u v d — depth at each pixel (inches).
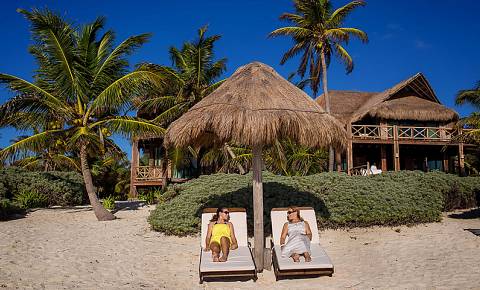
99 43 542.9
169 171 925.2
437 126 995.3
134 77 505.7
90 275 255.4
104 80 525.0
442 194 506.3
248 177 477.4
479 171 1233.4
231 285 243.0
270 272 267.7
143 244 350.6
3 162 496.4
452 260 278.4
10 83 482.3
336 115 1029.8
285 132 255.3
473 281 229.5
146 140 928.9
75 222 482.0
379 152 1069.8
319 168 809.5
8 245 330.3
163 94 782.5
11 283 229.8
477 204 550.3
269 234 367.2
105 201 631.8
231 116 239.0
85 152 518.3
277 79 278.5
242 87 262.1
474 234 358.3
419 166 1065.5
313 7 839.1
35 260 285.9
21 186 667.4
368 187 437.4
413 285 229.0
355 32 826.2
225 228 274.2
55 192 685.9
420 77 1012.5
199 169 951.0
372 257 298.4
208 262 250.4
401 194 428.8
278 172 789.9
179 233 377.4
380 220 391.9
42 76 522.6
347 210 390.6
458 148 925.8
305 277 255.1
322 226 386.3
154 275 262.7
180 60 806.5
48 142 517.0
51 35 487.5
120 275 259.0
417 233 372.2
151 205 695.7
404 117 941.2
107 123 528.7
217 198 406.0
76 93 523.2
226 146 757.3
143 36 526.6
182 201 423.2
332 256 306.2
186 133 252.8
